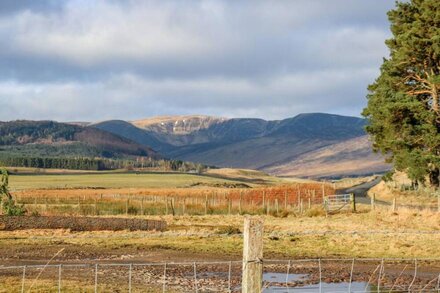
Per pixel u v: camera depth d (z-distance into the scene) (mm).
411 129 73562
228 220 58875
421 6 75938
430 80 71562
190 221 57781
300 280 27266
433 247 38156
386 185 99688
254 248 11531
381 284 26328
